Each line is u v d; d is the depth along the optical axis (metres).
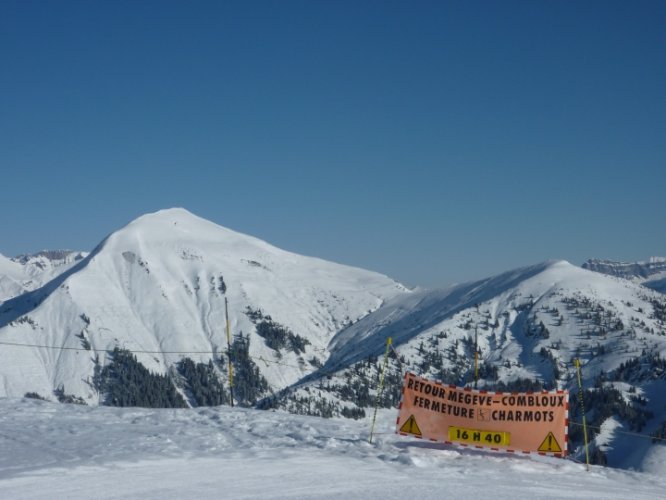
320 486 13.76
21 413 21.67
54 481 13.41
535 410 17.81
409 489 13.81
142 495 12.62
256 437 19.02
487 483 14.85
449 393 18.22
